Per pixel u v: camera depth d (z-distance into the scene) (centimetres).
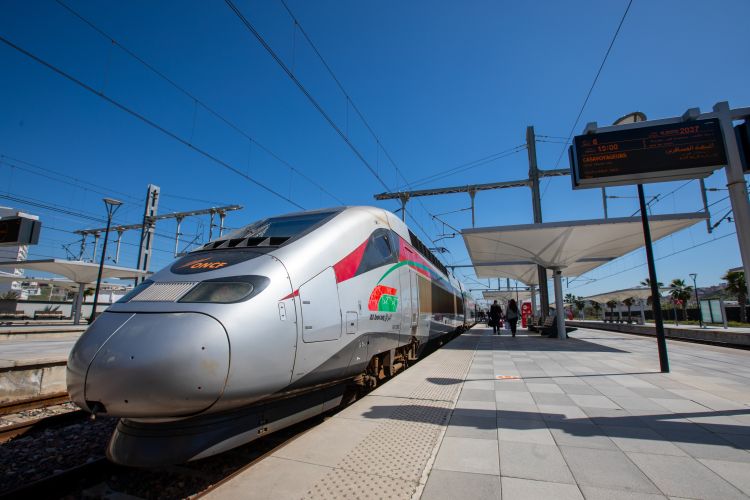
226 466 438
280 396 428
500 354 1169
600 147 908
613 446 407
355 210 648
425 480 336
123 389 330
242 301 390
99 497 395
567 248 1661
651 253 859
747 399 588
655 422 483
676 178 884
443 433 448
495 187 2317
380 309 637
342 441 424
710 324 3884
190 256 505
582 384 707
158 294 403
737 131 782
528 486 324
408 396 621
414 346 934
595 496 307
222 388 351
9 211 3338
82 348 357
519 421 492
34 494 393
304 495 312
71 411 722
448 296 1570
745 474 340
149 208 3472
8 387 773
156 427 359
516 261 2256
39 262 2823
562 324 1789
